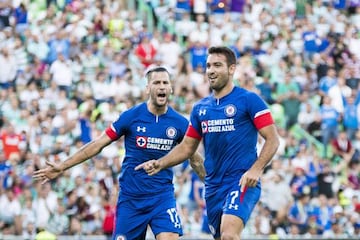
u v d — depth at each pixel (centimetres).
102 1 5950
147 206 2545
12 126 4744
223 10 6103
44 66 5388
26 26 5691
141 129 2550
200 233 4291
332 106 5325
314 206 4616
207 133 2316
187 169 4534
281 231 4450
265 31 5934
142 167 2347
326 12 6225
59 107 5044
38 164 4569
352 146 5266
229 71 2305
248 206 2269
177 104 5141
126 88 5272
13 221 4338
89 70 5372
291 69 5678
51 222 4306
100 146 2544
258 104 2269
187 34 5916
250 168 2225
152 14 6078
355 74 5741
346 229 4625
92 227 4306
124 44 5622
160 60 5622
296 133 5281
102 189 4434
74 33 5547
